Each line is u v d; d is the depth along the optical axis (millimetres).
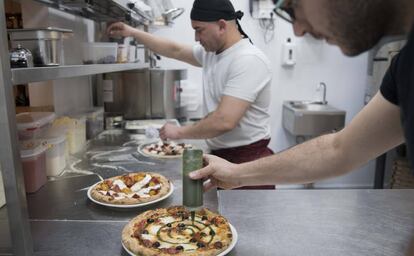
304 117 2928
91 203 1156
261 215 1112
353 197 1271
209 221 989
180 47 2301
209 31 1752
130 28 2277
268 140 1947
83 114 1987
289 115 3094
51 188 1287
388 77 747
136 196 1140
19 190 708
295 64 3264
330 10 441
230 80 1730
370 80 3096
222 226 962
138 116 2578
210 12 1711
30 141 1238
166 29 3115
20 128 1202
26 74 720
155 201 1119
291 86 3311
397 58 574
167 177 1407
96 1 1701
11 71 666
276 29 3168
